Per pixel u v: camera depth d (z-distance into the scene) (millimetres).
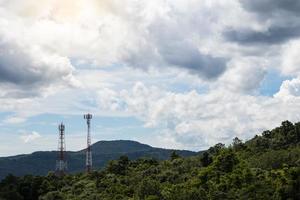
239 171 185500
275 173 182000
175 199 166250
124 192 195500
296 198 160500
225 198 163125
